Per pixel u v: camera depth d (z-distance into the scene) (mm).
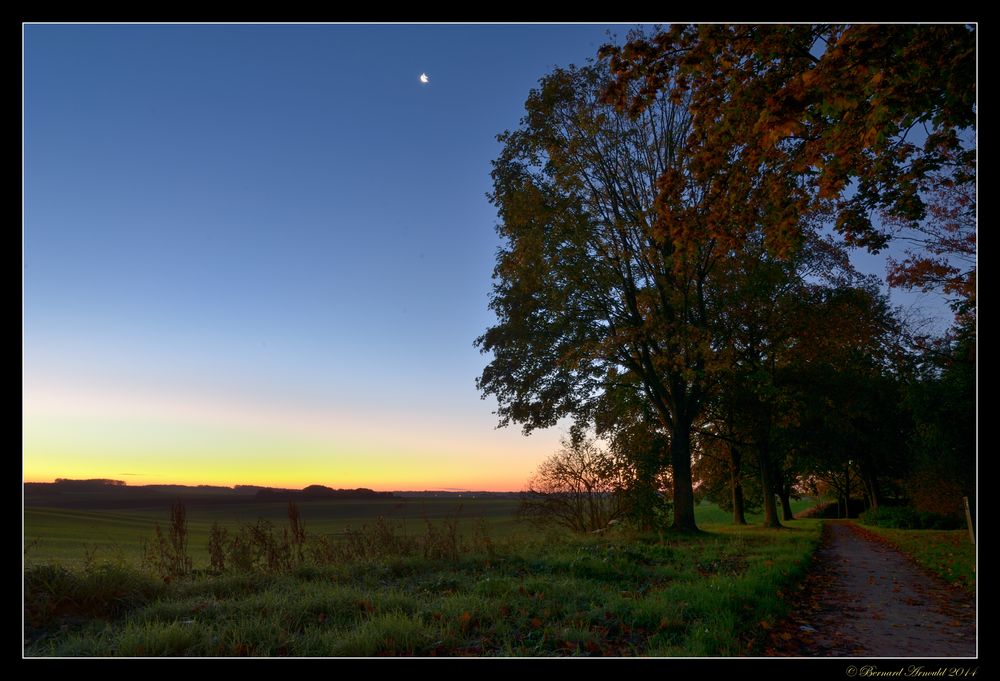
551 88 24234
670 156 23500
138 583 8773
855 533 30297
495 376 27469
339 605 7773
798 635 7250
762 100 10414
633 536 20734
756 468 47125
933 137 12164
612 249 24500
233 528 13859
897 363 26047
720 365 22562
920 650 6684
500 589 8789
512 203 24672
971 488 21016
